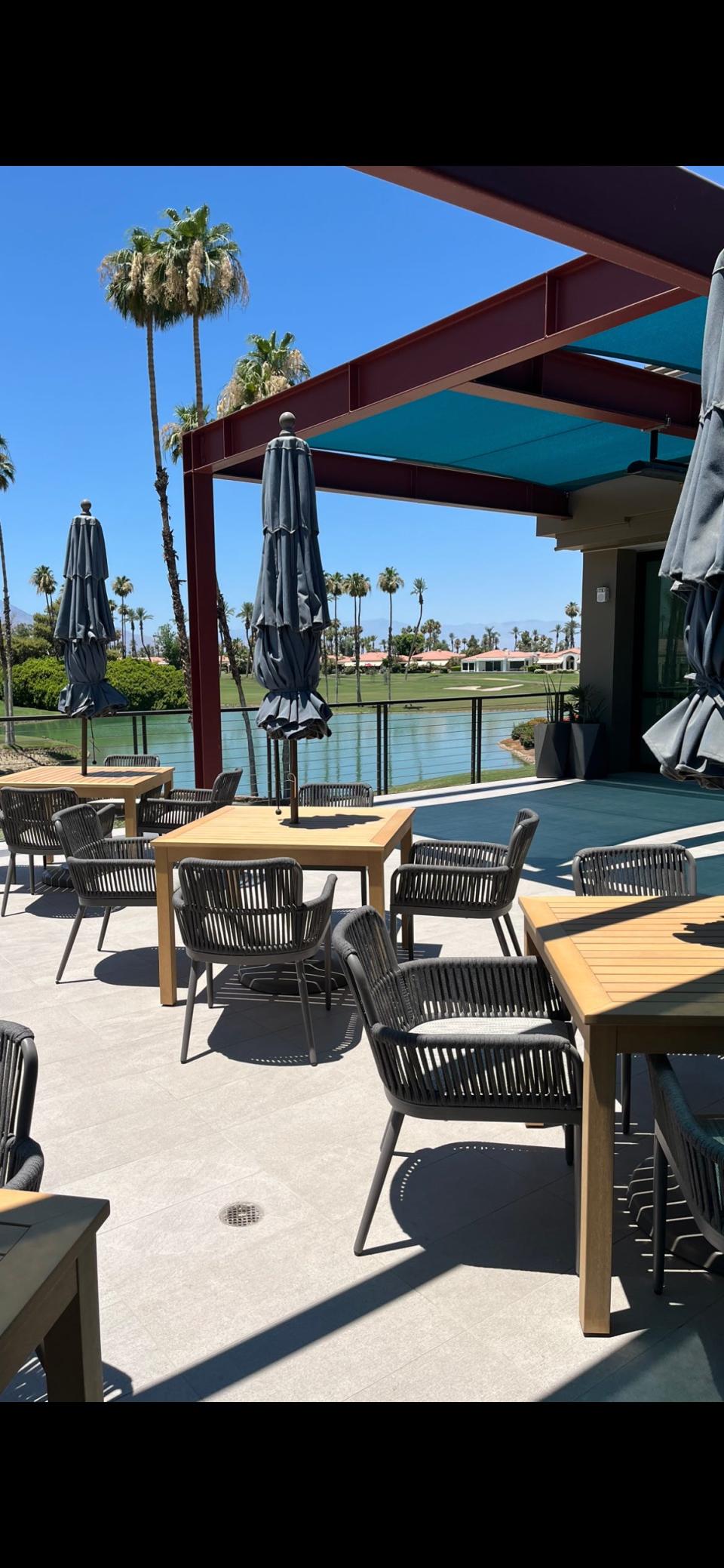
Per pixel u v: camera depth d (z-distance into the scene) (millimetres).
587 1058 1951
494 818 8477
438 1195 2549
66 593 6328
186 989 4262
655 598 11242
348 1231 2369
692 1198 1795
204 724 7656
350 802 5715
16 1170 1702
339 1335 1979
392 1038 2188
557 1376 1854
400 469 8812
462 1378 1851
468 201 2783
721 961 2309
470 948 4793
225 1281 2168
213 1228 2379
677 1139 1851
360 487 8469
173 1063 3430
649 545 10578
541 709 12266
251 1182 2602
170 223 20594
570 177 2957
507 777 11734
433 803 9438
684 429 6523
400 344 5422
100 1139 2848
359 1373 1864
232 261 20719
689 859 3449
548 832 7848
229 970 4551
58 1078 3299
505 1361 1896
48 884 5855
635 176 3146
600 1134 1940
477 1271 2201
